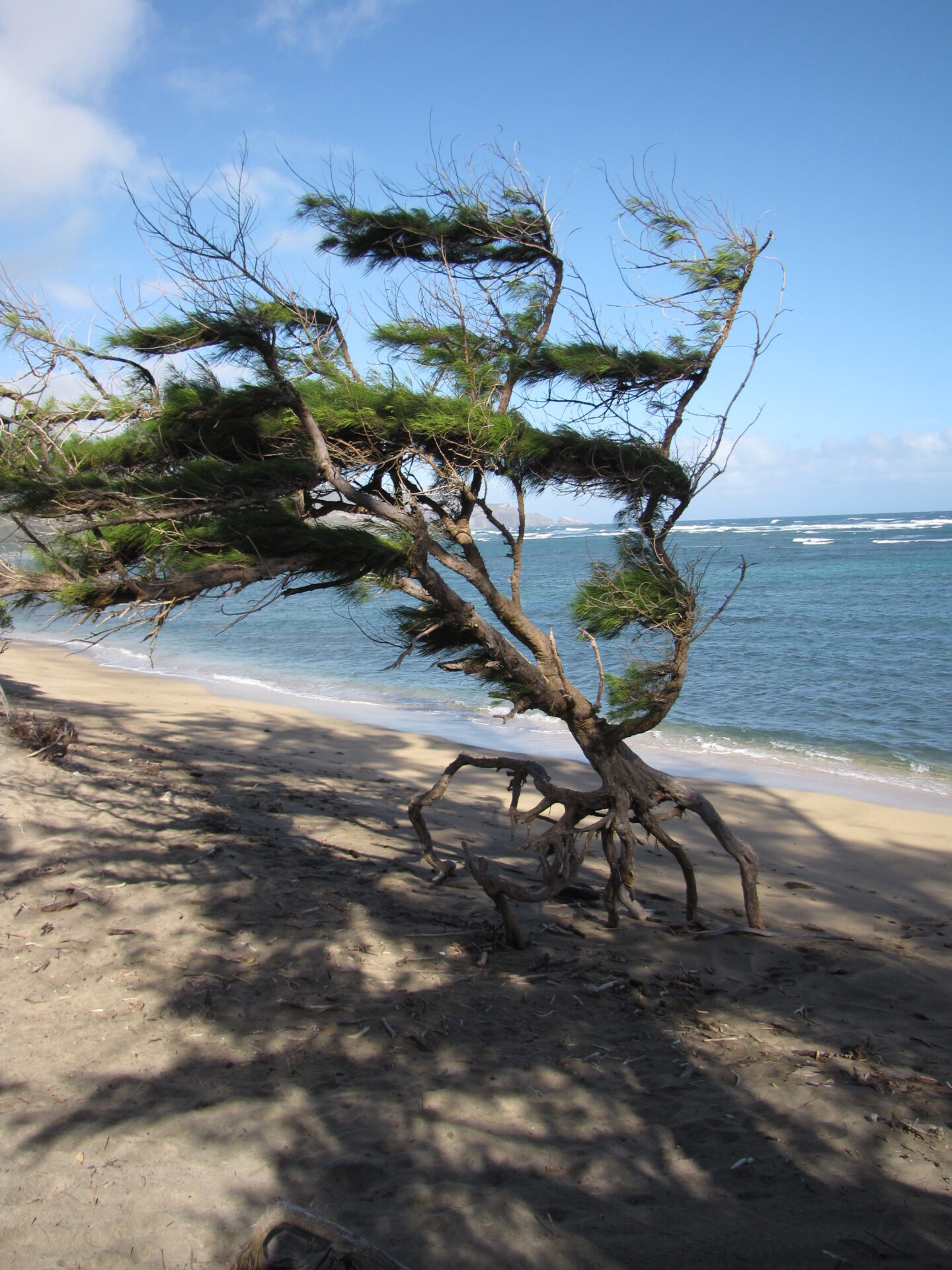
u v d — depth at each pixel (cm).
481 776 1182
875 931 666
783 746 1432
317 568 464
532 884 707
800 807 1080
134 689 1819
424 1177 301
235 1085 360
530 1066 396
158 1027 404
